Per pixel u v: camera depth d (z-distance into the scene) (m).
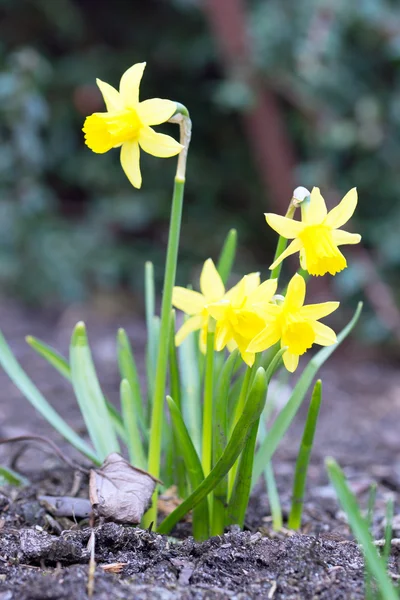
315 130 1.47
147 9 1.80
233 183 1.84
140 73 0.53
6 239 1.55
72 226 1.73
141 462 0.59
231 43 1.44
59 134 1.76
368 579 0.49
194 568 0.52
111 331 1.46
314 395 0.57
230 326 0.54
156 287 1.73
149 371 0.63
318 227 0.52
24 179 1.53
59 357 0.64
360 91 1.45
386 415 1.05
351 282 1.35
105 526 0.54
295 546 0.54
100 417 0.60
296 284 0.52
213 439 0.56
